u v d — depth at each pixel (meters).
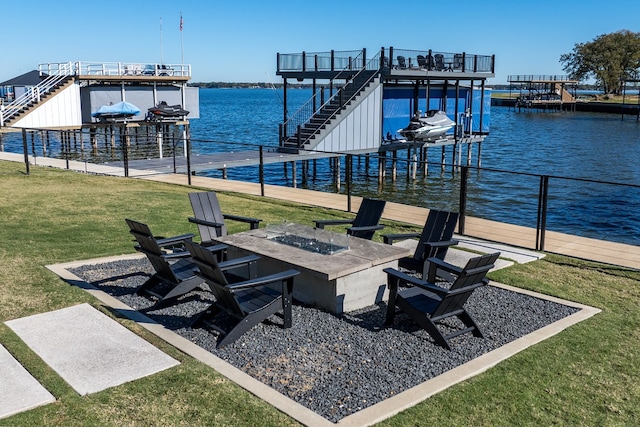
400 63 26.38
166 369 4.96
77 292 6.81
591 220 20.38
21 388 4.61
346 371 5.04
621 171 34.00
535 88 106.38
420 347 5.58
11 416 4.21
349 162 11.97
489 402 4.56
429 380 4.88
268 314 5.80
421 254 7.59
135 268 7.89
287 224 7.99
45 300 6.54
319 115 25.91
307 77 27.23
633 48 114.56
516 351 5.47
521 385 4.83
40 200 12.49
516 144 49.50
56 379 4.75
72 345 5.41
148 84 35.78
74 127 33.50
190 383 4.73
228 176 31.19
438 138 29.02
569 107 101.75
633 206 22.58
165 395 4.55
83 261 8.12
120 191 14.01
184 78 36.28
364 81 26.28
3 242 9.00
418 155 41.69
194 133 56.72
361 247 7.12
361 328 6.04
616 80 116.19
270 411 4.34
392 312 6.02
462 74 28.61
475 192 26.30
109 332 5.71
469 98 31.48
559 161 38.69
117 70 34.16
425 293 6.21
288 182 29.58
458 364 5.21
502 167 35.59
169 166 19.92
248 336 5.75
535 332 5.94
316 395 4.62
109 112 32.03
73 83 33.16
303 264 6.37
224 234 8.27
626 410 4.50
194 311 6.41
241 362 5.18
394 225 10.79
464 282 5.59
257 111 104.81
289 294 5.93
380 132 26.91
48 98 32.38
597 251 9.23
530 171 33.81
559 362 5.26
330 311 6.49
